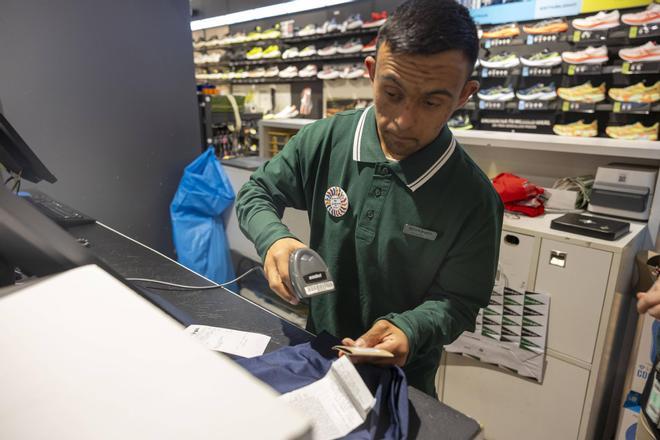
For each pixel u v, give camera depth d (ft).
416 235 2.80
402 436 1.76
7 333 0.95
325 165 3.16
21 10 5.27
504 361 6.09
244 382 0.84
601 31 7.98
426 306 2.65
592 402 5.49
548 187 7.44
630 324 5.95
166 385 0.83
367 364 2.12
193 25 11.34
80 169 6.15
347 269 3.13
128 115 6.45
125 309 1.03
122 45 6.17
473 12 9.83
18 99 5.47
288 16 15.07
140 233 7.00
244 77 16.65
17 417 0.76
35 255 1.38
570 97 8.45
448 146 2.73
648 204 6.01
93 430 0.74
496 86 9.94
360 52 12.90
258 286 9.52
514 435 6.23
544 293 5.63
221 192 7.36
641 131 7.68
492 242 2.80
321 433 1.72
